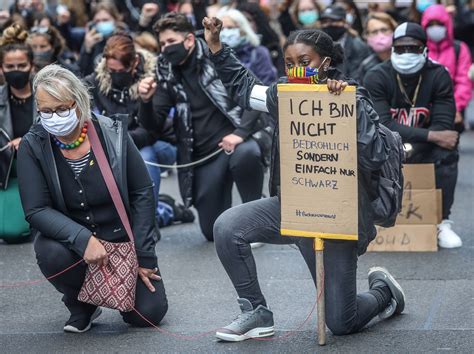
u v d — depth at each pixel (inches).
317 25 484.4
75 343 242.1
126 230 243.8
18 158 240.7
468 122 663.1
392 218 232.7
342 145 218.1
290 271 312.3
